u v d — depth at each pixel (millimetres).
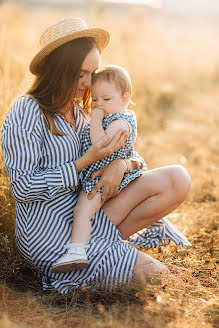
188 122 7801
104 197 2525
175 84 10758
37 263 2486
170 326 2111
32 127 2396
